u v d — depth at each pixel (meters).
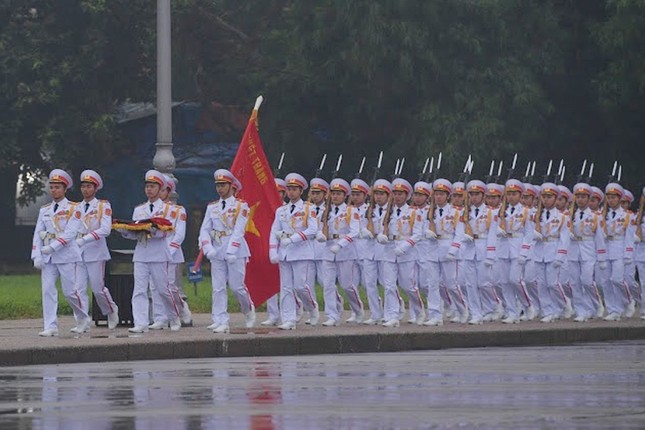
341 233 52.19
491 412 26.02
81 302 45.91
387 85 95.06
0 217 116.88
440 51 93.06
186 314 49.00
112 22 103.88
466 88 92.56
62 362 39.12
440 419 24.97
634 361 38.56
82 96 105.25
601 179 100.31
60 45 104.06
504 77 92.69
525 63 94.88
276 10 108.12
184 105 111.75
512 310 55.41
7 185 114.69
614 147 99.19
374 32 91.31
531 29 95.31
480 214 54.75
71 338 43.31
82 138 105.94
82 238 45.81
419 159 91.81
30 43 103.06
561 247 55.59
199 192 111.81
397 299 51.81
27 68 102.50
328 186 52.50
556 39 95.94
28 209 121.56
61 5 104.69
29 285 83.12
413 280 51.97
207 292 72.69
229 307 61.47
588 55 98.00
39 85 102.38
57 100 103.88
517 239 55.09
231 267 46.81
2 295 69.38
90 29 103.69
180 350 41.25
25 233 117.62
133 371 35.66
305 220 49.47
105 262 48.38
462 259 54.22
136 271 46.72
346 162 101.38
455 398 28.36
